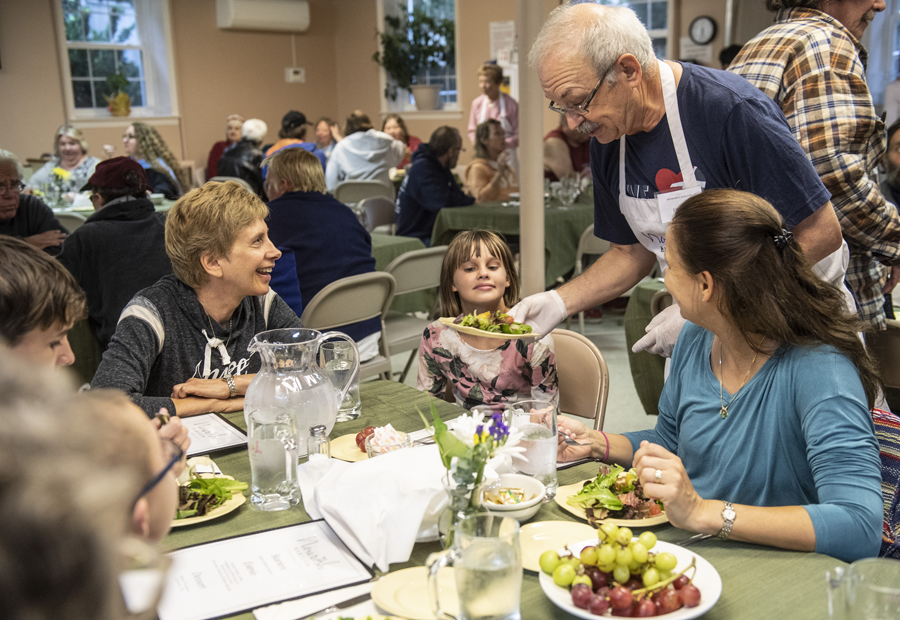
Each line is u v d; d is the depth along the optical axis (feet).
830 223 4.81
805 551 3.16
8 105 23.54
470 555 2.52
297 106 29.58
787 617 2.69
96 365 8.24
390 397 5.50
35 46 23.76
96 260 7.86
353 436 4.59
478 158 17.76
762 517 3.17
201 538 3.41
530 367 6.16
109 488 1.21
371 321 9.04
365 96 29.63
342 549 3.26
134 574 1.44
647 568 2.72
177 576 3.05
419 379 6.63
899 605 2.24
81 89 25.08
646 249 5.97
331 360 4.98
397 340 9.89
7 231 11.13
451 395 6.53
